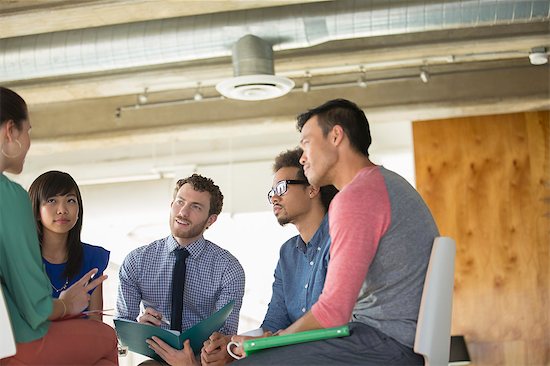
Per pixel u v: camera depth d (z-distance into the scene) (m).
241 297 4.04
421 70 8.04
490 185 8.62
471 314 8.38
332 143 2.79
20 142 2.77
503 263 8.43
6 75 6.91
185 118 9.19
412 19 6.08
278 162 3.69
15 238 2.55
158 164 10.21
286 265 3.62
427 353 2.50
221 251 4.07
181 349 3.39
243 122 9.00
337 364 2.50
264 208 9.75
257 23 6.33
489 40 7.35
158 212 9.80
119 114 9.16
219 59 7.91
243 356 2.78
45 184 3.57
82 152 10.51
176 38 6.46
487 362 8.25
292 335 2.52
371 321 2.58
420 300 2.57
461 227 8.58
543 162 8.57
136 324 3.35
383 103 8.65
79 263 3.65
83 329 2.78
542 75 8.29
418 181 8.76
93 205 9.90
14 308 2.60
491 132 8.72
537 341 8.21
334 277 2.51
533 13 5.90
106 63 6.70
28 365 2.62
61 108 9.50
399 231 2.58
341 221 2.55
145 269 4.02
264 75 6.22
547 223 8.44
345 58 7.65
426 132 8.86
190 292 3.98
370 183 2.62
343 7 6.20
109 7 6.38
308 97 8.88
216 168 10.00
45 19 6.51
